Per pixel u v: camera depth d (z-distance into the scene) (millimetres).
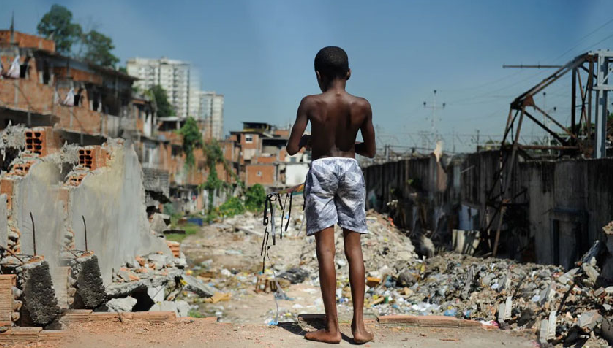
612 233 10359
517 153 20234
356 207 4684
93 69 32344
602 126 19781
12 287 6395
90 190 9703
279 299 17516
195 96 78625
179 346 4641
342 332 5062
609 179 13820
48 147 8969
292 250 27656
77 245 9023
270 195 5590
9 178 7316
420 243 27266
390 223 33281
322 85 4820
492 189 20750
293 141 4707
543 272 12930
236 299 17359
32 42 28281
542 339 5512
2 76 25953
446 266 18516
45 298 6645
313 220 4660
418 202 31266
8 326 5598
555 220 16984
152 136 45062
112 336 5016
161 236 14891
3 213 6957
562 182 16578
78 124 29234
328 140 4699
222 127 74625
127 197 11961
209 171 56438
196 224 40875
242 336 4918
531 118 19844
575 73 19938
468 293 14344
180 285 16391
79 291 8656
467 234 21844
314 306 16562
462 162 26312
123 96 36250
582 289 9680
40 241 7785
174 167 50688
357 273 4680
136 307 11875
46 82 29469
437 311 13977
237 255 26453
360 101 4703
